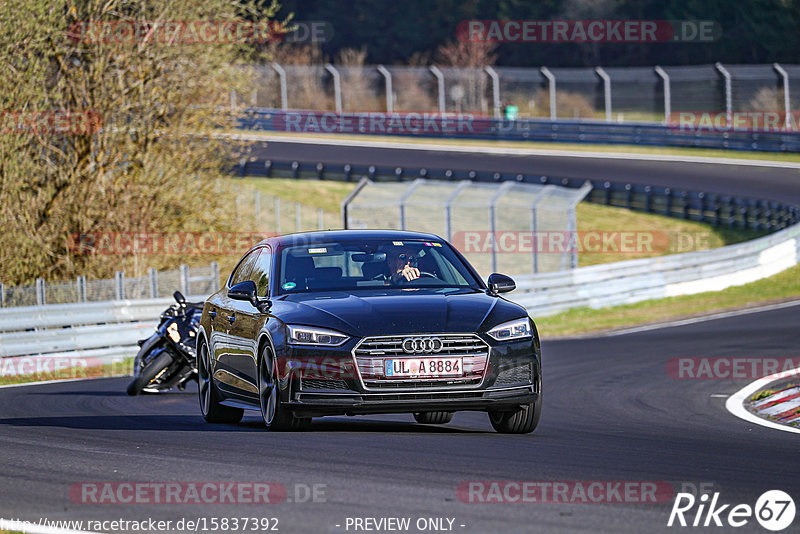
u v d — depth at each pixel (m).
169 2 95.00
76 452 28.16
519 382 29.59
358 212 148.62
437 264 33.28
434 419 36.72
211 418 36.25
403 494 21.30
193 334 48.38
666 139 192.38
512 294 89.06
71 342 66.12
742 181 162.38
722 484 22.36
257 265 34.94
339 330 28.89
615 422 36.28
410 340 28.67
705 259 105.75
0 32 85.44
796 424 35.25
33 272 92.00
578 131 199.62
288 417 29.86
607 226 149.50
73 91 94.88
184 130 97.12
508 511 19.77
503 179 165.00
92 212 94.06
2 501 21.70
